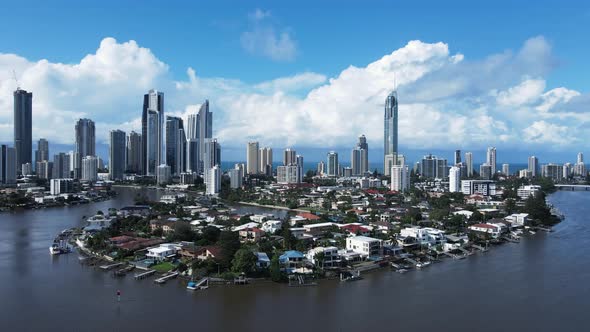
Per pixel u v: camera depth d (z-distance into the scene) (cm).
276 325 11488
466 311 12462
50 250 19312
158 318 11862
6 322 11588
